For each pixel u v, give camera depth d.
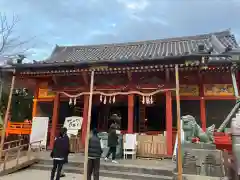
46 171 10.52
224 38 20.69
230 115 11.34
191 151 9.05
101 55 21.47
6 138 17.08
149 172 9.78
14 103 22.72
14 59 13.41
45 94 17.33
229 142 11.48
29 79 17.39
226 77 14.59
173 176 8.77
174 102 15.01
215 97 14.43
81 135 15.00
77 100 17.58
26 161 11.00
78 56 22.33
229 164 7.18
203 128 13.99
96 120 18.64
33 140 15.38
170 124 13.32
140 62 11.29
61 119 17.55
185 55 10.59
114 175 9.78
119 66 11.81
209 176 8.50
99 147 7.85
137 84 14.18
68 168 10.55
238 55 13.03
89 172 7.66
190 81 14.87
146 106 17.19
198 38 21.61
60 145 8.18
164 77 13.83
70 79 15.56
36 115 17.14
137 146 13.47
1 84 15.98
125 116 18.39
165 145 13.12
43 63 12.83
